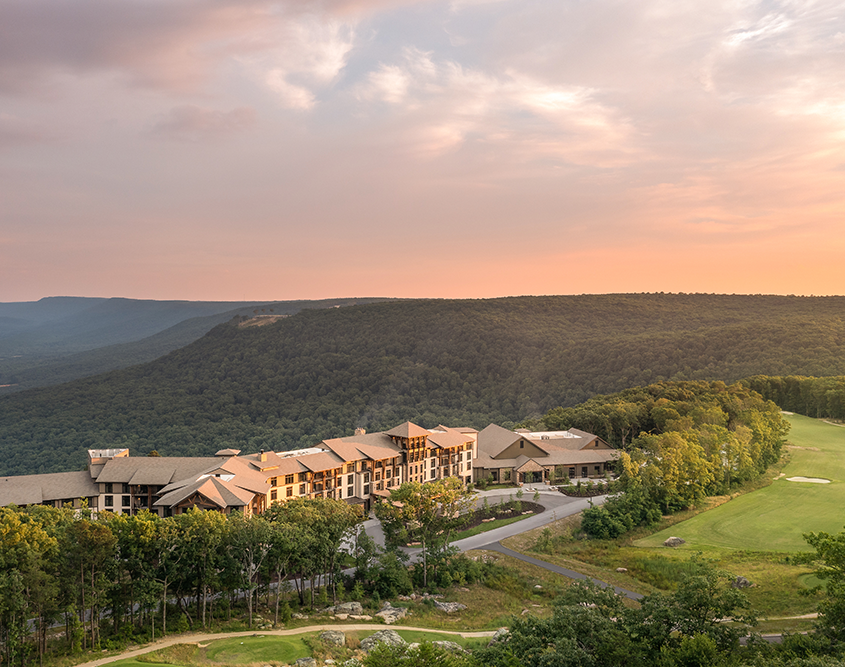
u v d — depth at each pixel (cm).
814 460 14988
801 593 7219
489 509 11925
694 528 11062
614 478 14612
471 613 7925
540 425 18388
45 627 6031
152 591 6450
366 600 8219
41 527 6806
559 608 5478
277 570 7462
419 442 13412
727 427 16112
